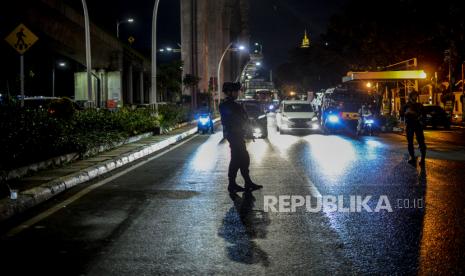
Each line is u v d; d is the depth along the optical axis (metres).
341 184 11.77
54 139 14.64
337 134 30.59
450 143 23.48
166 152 20.09
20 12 34.28
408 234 7.34
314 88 93.00
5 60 43.16
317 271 5.78
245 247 6.74
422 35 43.81
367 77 32.56
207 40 81.19
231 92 10.94
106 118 22.39
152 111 29.89
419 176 12.92
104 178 13.01
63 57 61.44
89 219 8.38
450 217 8.38
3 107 13.05
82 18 44.12
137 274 5.71
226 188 11.37
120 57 58.72
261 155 18.36
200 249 6.64
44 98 35.12
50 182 11.02
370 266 5.95
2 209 8.39
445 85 50.72
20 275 5.71
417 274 5.67
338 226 7.84
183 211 8.95
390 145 22.50
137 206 9.41
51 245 6.87
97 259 6.25
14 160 12.31
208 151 20.45
